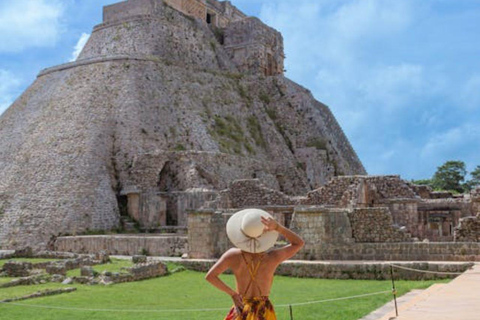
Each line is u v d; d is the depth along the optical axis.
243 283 8.02
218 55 89.69
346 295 20.50
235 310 7.96
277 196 43.69
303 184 67.00
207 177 57.09
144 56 71.69
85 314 18.23
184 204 51.75
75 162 55.09
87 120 60.81
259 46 90.69
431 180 98.19
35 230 48.50
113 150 59.62
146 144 60.31
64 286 24.73
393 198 40.09
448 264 24.28
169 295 22.67
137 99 64.44
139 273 27.39
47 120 63.28
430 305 14.59
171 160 57.31
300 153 75.31
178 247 35.88
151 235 42.84
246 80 83.88
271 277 8.09
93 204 51.53
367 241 27.75
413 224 39.59
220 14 99.94
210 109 71.88
